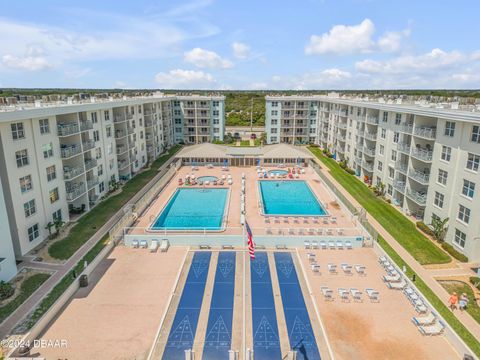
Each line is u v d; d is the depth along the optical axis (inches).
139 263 1192.8
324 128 3154.5
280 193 1957.4
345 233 1369.3
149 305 961.5
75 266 1154.0
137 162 2447.1
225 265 1186.0
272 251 1289.4
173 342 824.9
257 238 1317.7
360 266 1138.7
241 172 2374.5
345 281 1085.8
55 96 1844.2
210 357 779.4
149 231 1360.7
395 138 1785.2
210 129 3440.0
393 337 841.5
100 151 1844.2
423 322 876.6
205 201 1820.9
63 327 871.1
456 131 1264.8
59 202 1451.8
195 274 1127.0
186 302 978.1
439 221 1339.8
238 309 948.0
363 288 1048.2
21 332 847.1
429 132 1433.3
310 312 936.9
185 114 3395.7
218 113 3452.3
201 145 2650.1
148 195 1733.5
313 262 1202.6
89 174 1731.1
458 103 1610.5
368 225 1373.0
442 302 977.5
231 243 1327.5
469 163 1207.6
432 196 1429.6
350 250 1298.0
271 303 976.3
